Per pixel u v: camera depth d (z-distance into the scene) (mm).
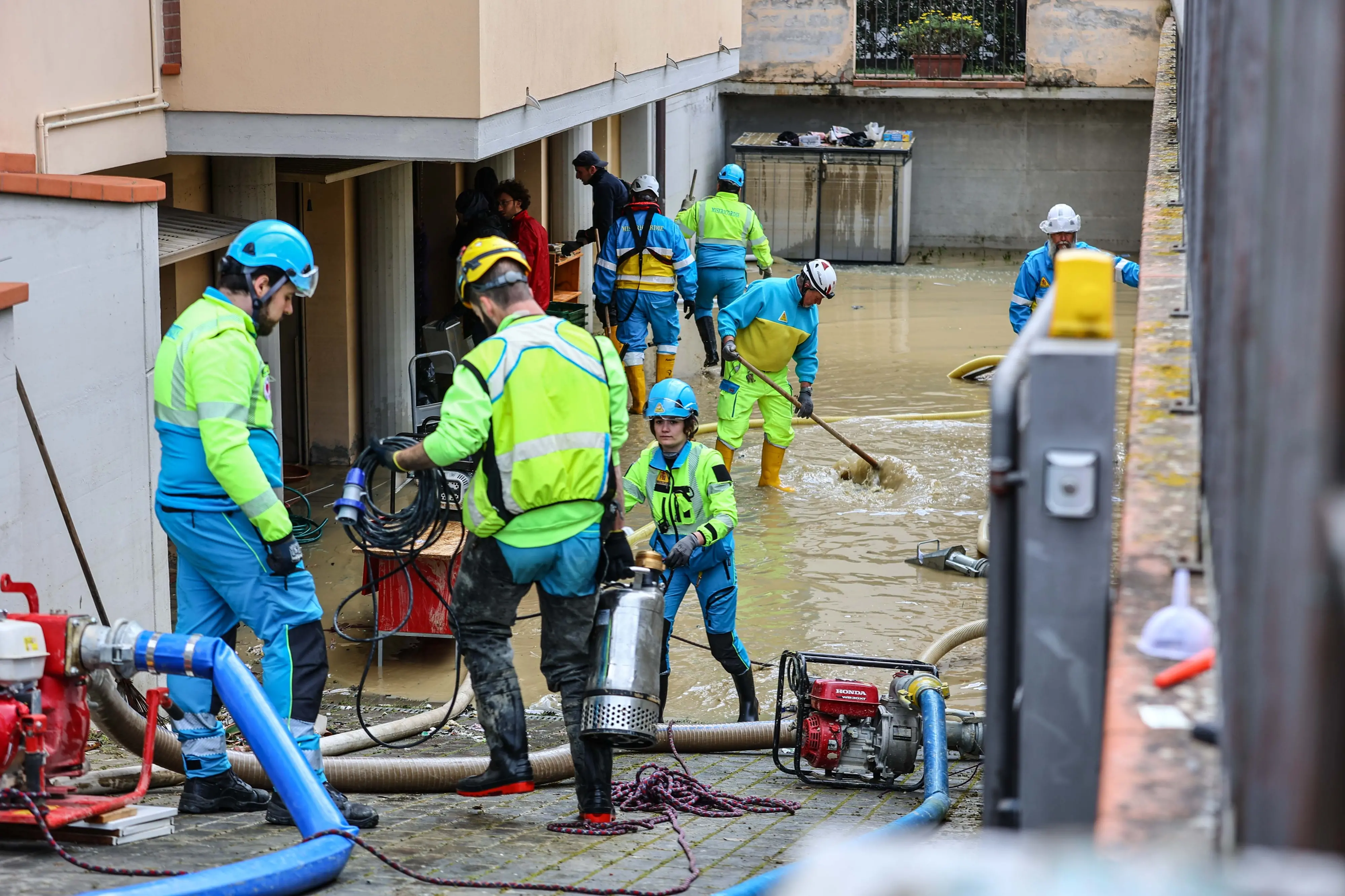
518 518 5242
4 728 4281
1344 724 870
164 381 5332
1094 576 2254
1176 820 1675
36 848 4508
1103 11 27453
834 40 28422
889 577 11148
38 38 8586
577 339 5316
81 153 9086
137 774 6047
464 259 5348
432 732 7941
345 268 13938
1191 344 4078
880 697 7117
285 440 14328
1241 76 1672
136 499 8297
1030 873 740
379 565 9406
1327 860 729
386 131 10031
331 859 4188
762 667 9219
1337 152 869
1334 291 860
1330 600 850
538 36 11406
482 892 4168
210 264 12555
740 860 4891
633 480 8227
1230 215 1932
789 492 13625
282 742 4520
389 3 9820
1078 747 2291
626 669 5281
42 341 7328
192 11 9984
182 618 5672
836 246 28234
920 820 5707
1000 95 28109
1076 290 2281
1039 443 2256
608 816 5445
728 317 13305
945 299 24641
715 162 28828
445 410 5137
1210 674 2080
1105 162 28531
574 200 20453
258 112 10062
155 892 3619
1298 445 923
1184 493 2869
